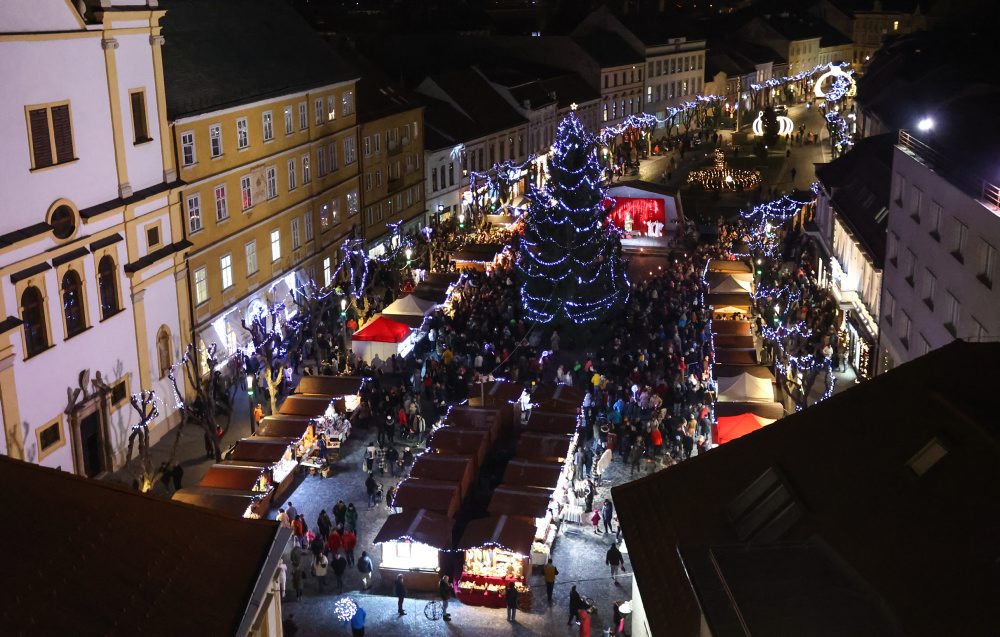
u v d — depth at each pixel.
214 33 59.72
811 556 18.92
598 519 39.41
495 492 38.00
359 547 38.66
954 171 40.22
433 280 65.50
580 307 60.72
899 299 47.03
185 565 19.67
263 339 53.97
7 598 16.45
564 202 59.78
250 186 57.47
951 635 17.66
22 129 38.28
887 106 75.50
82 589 17.56
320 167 67.12
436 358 56.66
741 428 40.88
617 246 69.06
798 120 160.88
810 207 81.44
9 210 37.78
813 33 192.12
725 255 75.56
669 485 26.64
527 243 61.94
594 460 44.81
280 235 61.72
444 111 94.06
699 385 50.59
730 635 16.81
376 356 55.38
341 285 68.06
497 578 35.38
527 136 105.75
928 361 25.70
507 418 48.41
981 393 23.95
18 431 38.16
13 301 37.84
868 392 25.81
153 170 47.28
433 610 34.38
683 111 148.12
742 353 50.97
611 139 126.12
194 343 51.16
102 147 43.19
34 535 18.11
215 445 44.28
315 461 44.38
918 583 19.23
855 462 23.75
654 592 23.27
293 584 35.09
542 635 33.00
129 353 45.38
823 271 69.62
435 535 35.31
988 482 20.77
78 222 41.47
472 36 129.00
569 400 47.22
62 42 40.22
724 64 163.88
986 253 35.78
